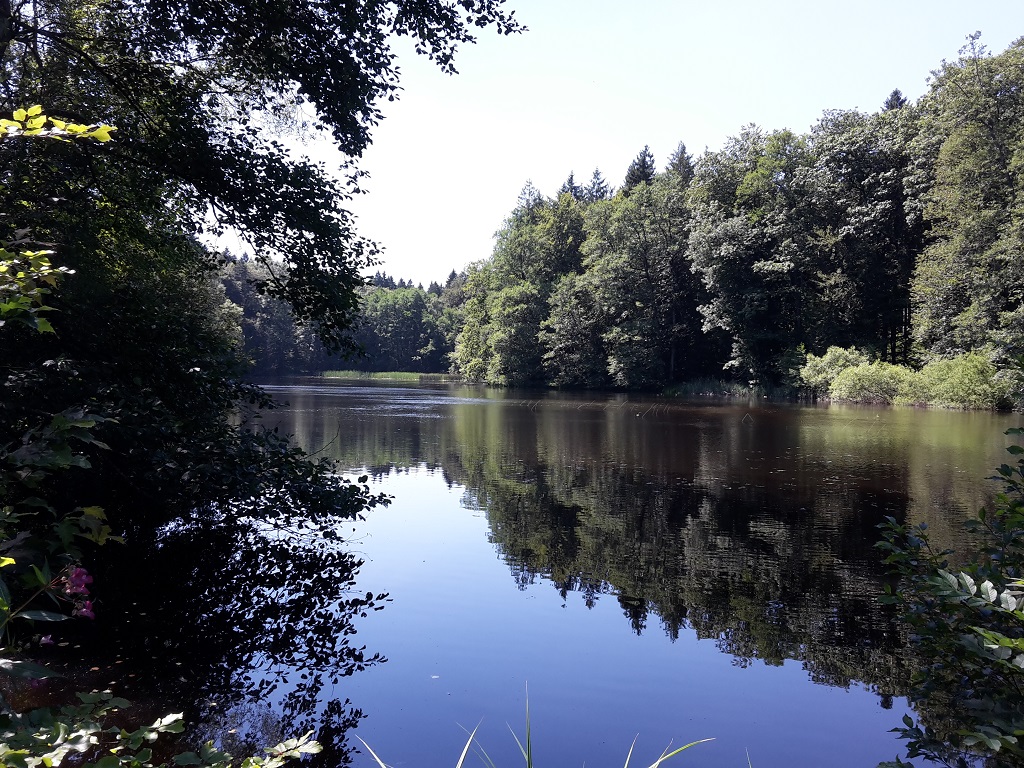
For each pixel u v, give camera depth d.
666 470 13.25
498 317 51.34
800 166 39.25
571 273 50.78
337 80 7.25
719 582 6.77
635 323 43.91
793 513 9.67
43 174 6.62
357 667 4.77
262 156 7.27
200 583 6.38
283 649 5.01
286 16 6.95
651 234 44.69
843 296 39.59
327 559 7.43
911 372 32.56
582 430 20.27
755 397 37.56
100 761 1.69
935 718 4.01
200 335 7.65
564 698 4.40
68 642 4.88
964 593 2.46
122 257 8.59
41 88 7.25
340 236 7.68
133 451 6.15
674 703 4.36
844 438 17.98
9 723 1.71
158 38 7.07
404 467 13.67
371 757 3.64
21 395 5.00
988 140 28.61
